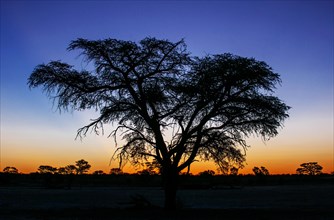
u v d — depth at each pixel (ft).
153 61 99.60
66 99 98.89
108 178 554.46
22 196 227.81
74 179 517.55
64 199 201.26
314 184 514.68
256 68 94.17
